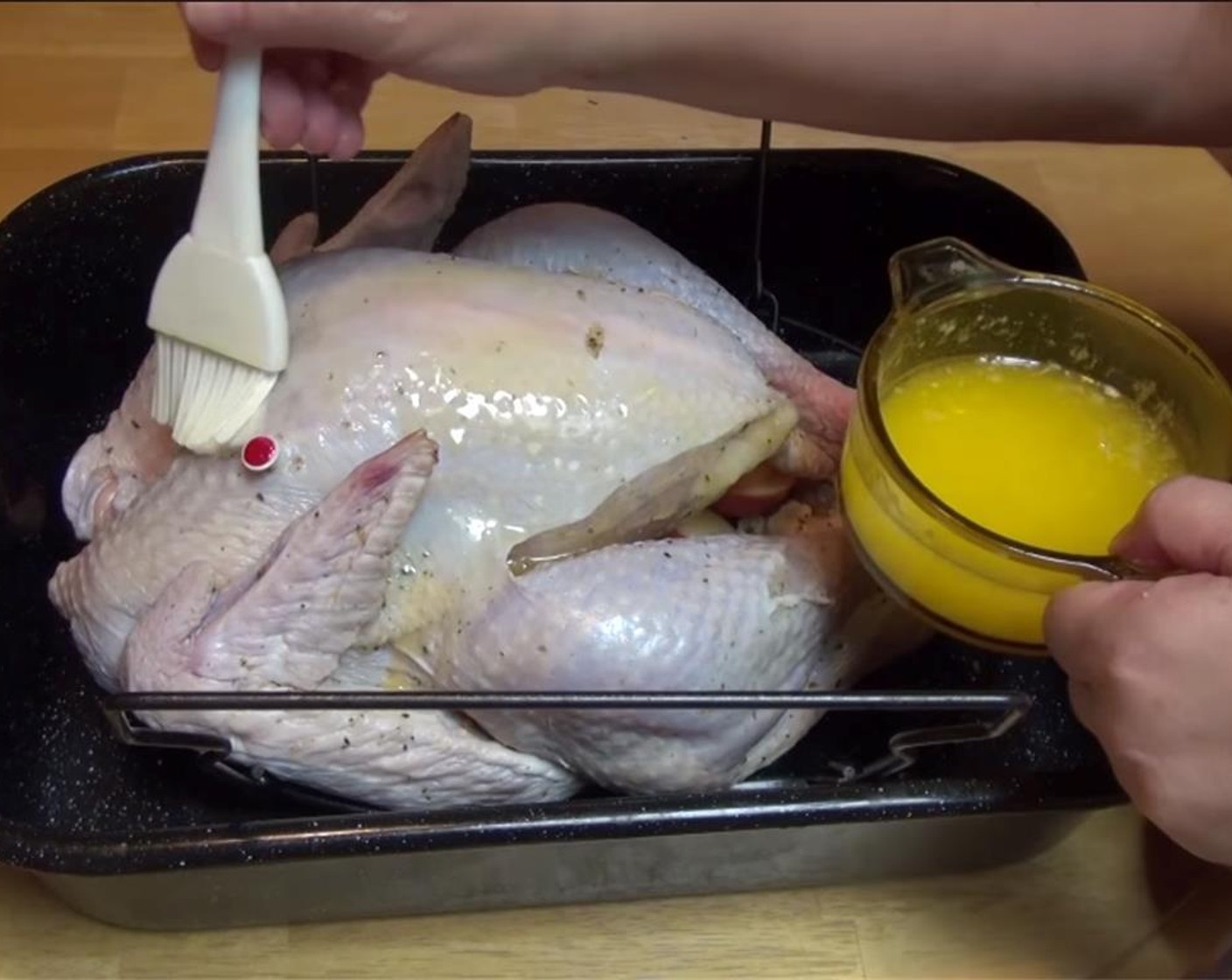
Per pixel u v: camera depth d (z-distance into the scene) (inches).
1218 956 30.3
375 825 27.5
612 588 28.6
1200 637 25.9
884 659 31.6
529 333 29.0
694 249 36.7
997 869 31.3
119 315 34.5
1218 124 28.6
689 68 26.0
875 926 30.8
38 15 41.3
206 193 26.7
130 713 28.6
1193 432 28.8
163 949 30.0
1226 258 39.5
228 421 28.2
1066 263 34.4
